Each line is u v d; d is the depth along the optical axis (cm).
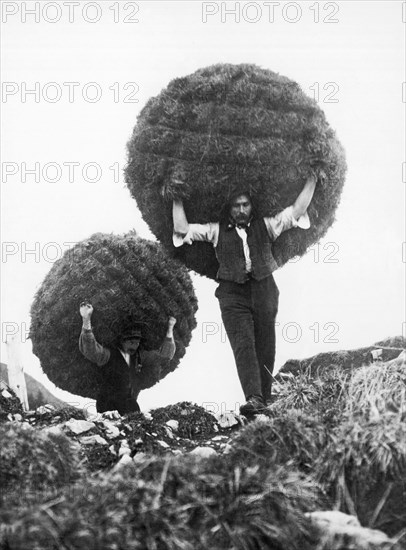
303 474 700
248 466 684
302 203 1023
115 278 1151
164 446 902
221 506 634
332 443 725
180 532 614
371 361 1092
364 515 691
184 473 655
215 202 1022
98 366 1148
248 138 1009
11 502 624
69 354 1153
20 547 573
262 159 1005
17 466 691
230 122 1011
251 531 627
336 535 628
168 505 625
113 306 1137
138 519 611
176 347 1183
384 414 731
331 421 769
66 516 595
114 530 594
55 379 1166
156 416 974
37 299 1182
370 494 696
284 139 1012
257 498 641
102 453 855
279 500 645
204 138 1012
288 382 961
